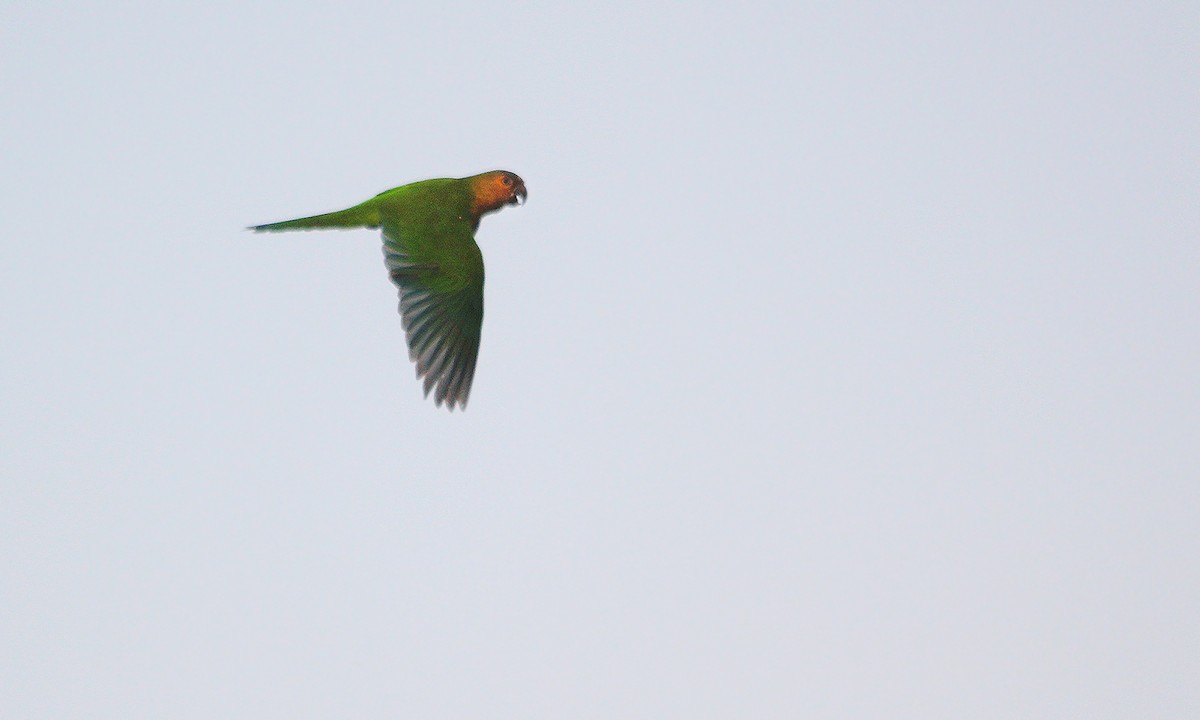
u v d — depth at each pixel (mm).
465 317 11688
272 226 11930
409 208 12016
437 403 11211
